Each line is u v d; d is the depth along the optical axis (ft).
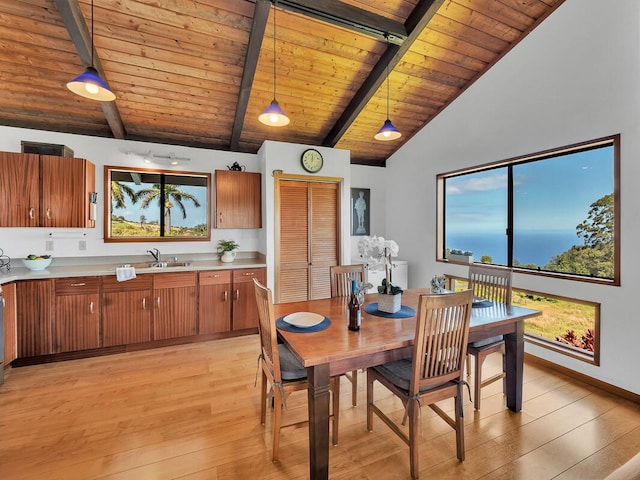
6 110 10.19
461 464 5.58
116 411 7.11
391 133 9.29
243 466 5.53
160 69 9.70
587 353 8.53
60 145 10.28
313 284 13.43
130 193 12.02
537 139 9.29
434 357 5.40
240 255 13.76
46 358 9.60
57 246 10.89
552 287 9.03
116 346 10.36
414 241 14.75
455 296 5.28
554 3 8.75
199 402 7.51
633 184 7.29
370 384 6.47
